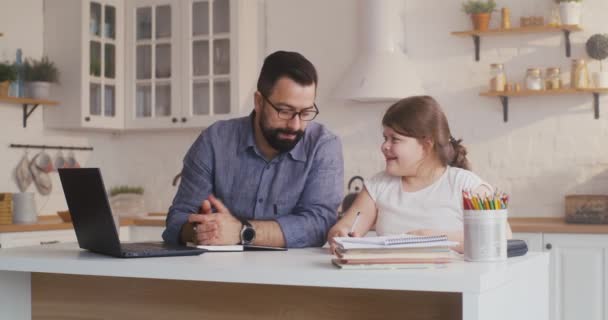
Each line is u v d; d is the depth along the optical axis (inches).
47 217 208.1
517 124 190.4
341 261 68.3
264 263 74.1
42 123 210.7
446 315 73.2
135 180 231.0
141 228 203.0
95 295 90.7
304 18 210.1
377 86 188.7
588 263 162.7
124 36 218.8
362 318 76.9
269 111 96.6
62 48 209.3
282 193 103.5
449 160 95.7
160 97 216.1
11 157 202.4
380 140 202.4
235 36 205.9
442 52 196.7
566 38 184.5
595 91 179.3
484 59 193.2
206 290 84.4
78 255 85.4
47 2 211.3
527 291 77.3
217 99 209.2
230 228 92.6
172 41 213.3
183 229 99.7
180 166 225.9
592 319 162.4
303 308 79.7
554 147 187.6
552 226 164.7
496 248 73.9
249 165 104.3
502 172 191.5
